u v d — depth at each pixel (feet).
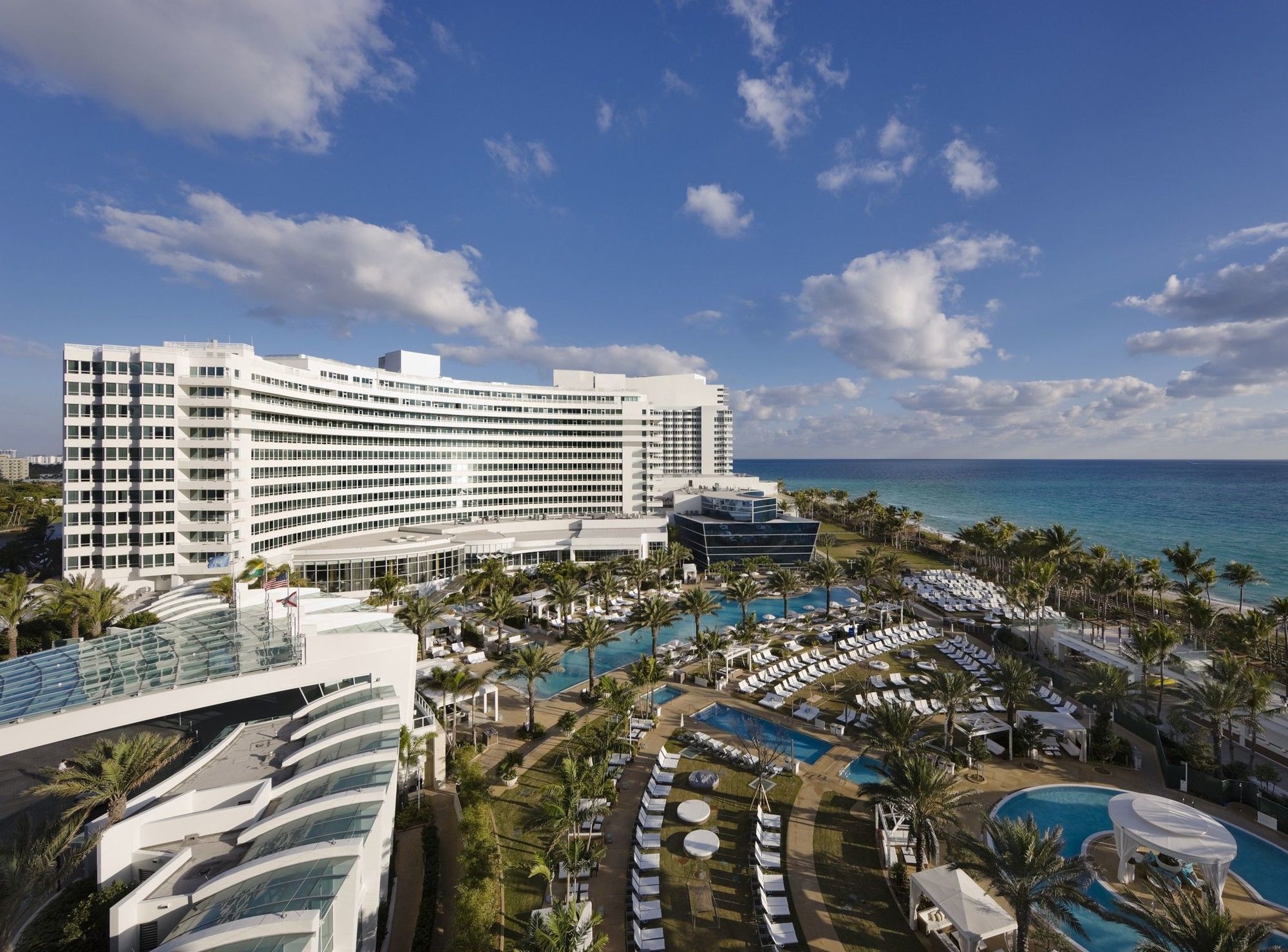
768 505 374.22
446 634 220.64
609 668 200.34
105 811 111.04
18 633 195.62
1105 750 133.28
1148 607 271.69
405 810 116.57
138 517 243.40
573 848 92.53
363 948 77.97
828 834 107.55
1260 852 103.09
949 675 130.52
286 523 291.38
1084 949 82.69
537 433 439.63
